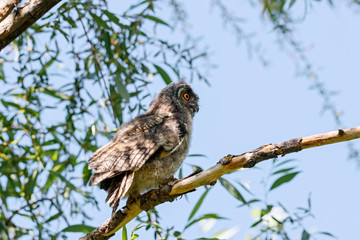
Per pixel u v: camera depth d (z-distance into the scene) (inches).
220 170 303.9
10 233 362.9
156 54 413.7
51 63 415.5
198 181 306.8
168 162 363.3
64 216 378.3
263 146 300.4
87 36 403.5
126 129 373.4
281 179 356.5
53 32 402.3
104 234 322.0
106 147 353.4
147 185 358.0
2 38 297.9
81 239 323.9
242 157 299.4
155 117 387.5
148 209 323.6
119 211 323.3
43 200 387.5
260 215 350.9
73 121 416.5
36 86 404.5
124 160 336.2
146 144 352.8
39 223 376.2
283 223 350.3
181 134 373.1
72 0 388.2
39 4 298.8
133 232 333.7
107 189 350.6
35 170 387.2
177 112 412.2
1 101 411.8
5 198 386.0
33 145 394.6
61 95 414.0
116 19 398.0
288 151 294.7
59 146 419.5
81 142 416.2
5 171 394.0
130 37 410.0
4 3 302.0
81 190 382.6
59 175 379.2
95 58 403.5
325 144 291.0
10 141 398.9
